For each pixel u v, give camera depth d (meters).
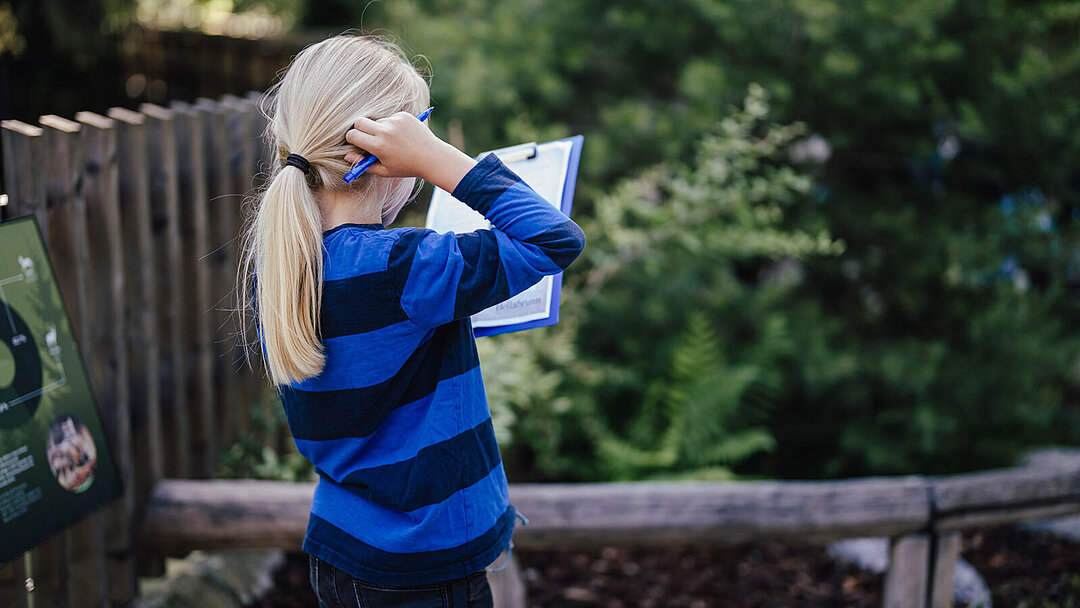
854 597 3.52
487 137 4.89
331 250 1.42
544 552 3.77
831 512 2.97
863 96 4.60
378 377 1.43
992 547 3.83
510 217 1.41
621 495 2.94
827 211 4.96
